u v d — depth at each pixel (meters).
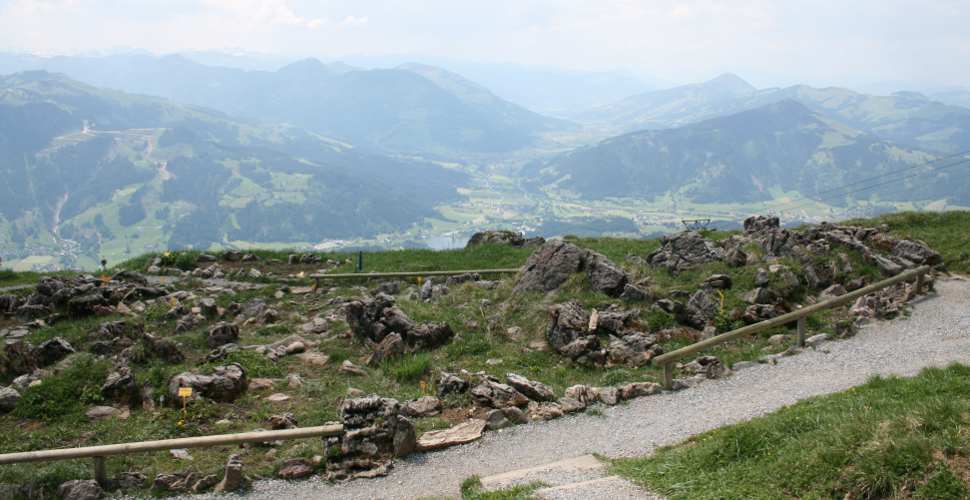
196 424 20.61
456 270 43.62
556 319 28.16
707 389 23.00
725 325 28.75
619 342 26.97
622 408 21.81
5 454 16.91
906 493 11.81
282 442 19.67
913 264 34.41
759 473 13.77
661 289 32.12
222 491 17.06
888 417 13.97
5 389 22.20
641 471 15.68
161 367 24.56
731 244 37.22
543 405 21.70
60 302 33.66
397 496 16.66
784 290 31.08
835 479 12.62
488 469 17.97
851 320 29.33
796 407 18.69
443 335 28.42
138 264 46.56
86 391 22.28
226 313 34.19
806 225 44.19
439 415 21.58
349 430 18.73
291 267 47.19
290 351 27.89
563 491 14.73
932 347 25.22
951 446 12.35
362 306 29.17
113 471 17.86
